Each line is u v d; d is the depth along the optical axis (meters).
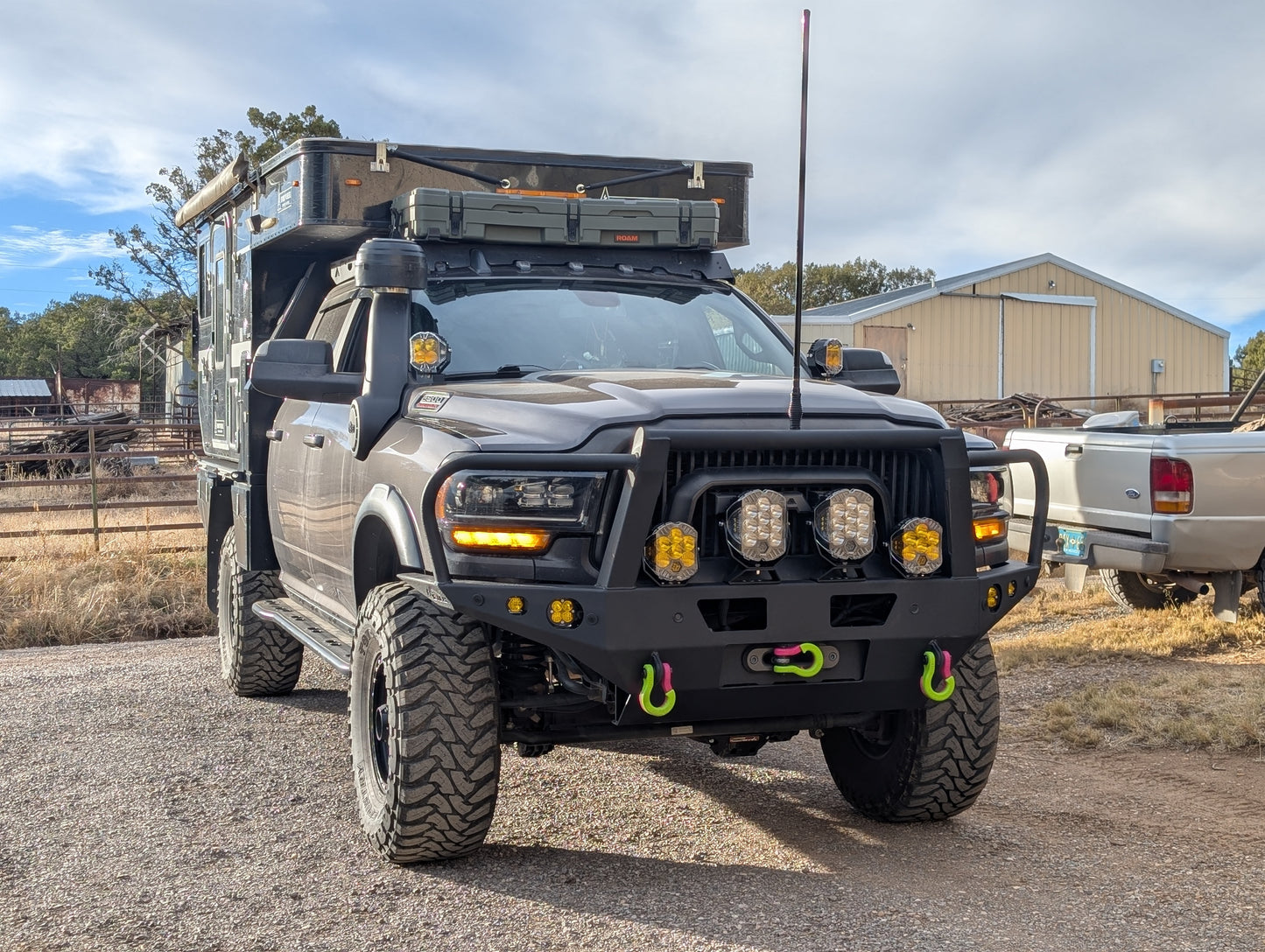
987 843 4.52
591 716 4.28
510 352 5.04
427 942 3.58
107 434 25.38
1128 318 36.22
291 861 4.32
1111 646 7.93
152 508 17.88
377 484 4.50
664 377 4.52
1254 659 7.52
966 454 3.98
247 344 6.79
